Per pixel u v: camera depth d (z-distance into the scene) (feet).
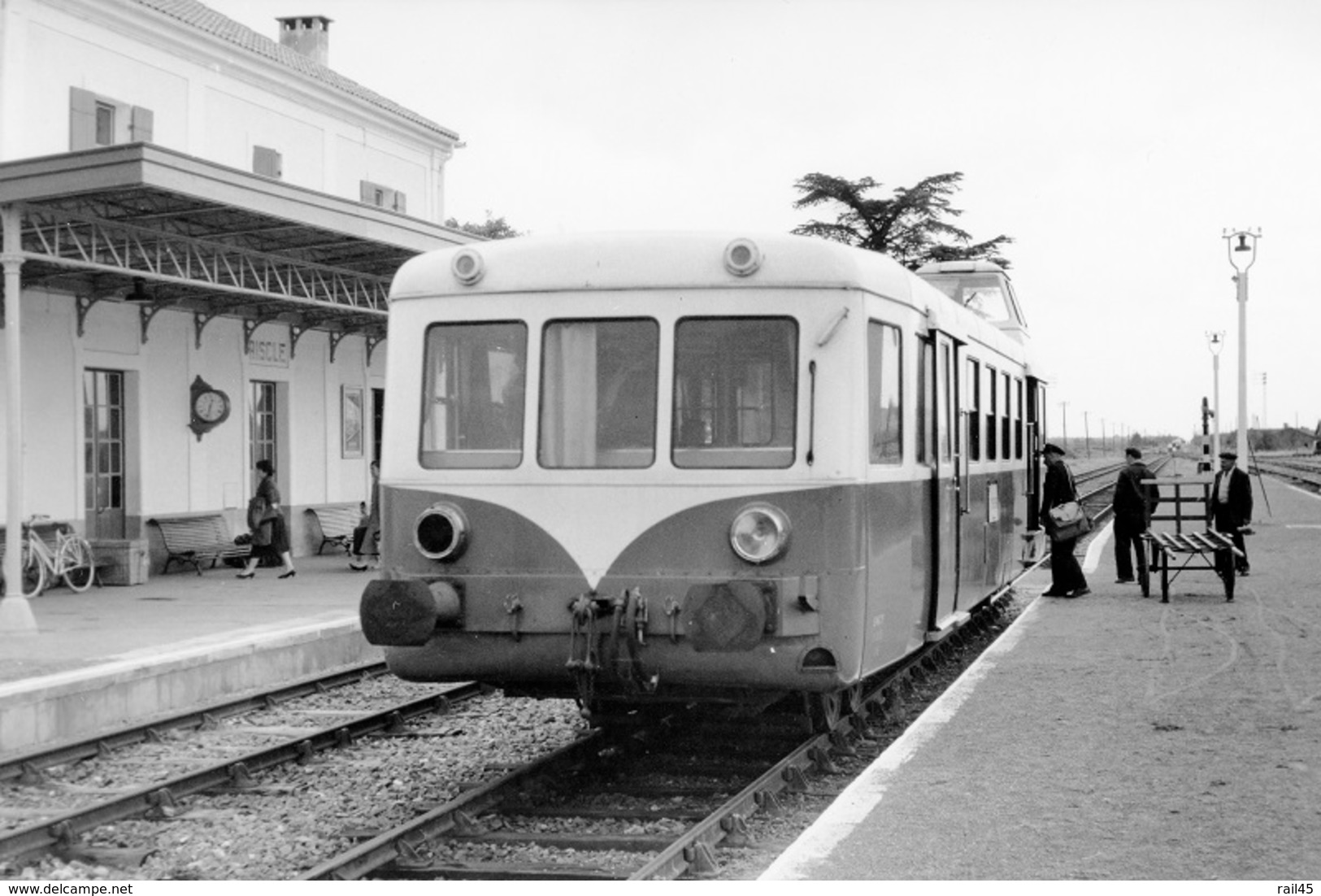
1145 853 19.61
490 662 26.91
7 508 44.96
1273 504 117.19
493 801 26.16
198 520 67.51
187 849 24.98
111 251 51.72
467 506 27.25
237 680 41.73
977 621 52.49
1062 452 55.57
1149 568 54.19
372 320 75.77
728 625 25.00
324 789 29.40
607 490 26.55
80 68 65.16
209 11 87.86
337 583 61.82
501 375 27.43
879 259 28.68
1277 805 22.18
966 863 19.15
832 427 26.09
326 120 85.61
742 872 21.77
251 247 57.21
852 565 26.09
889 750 26.58
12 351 45.21
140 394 63.87
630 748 31.32
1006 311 56.54
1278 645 39.91
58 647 41.27
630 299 26.86
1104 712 30.19
